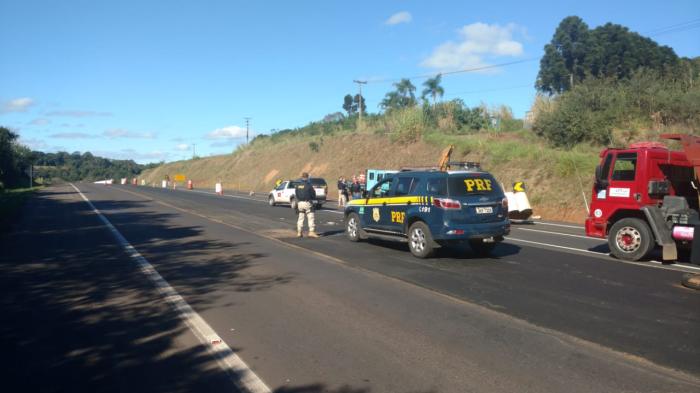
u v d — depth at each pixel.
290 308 6.97
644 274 9.26
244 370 4.87
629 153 10.89
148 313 6.79
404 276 9.02
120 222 18.91
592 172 22.23
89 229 16.64
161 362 5.09
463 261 10.57
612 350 5.36
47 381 4.66
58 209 25.77
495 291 7.90
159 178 103.06
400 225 11.54
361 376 4.71
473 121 38.94
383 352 5.31
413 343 5.57
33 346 5.57
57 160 152.38
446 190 10.58
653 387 4.47
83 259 10.91
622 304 7.16
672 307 7.00
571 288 8.12
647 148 10.66
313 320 6.42
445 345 5.51
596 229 11.43
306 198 14.38
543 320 6.41
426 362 5.04
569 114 27.41
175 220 19.61
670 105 25.33
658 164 10.75
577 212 21.03
